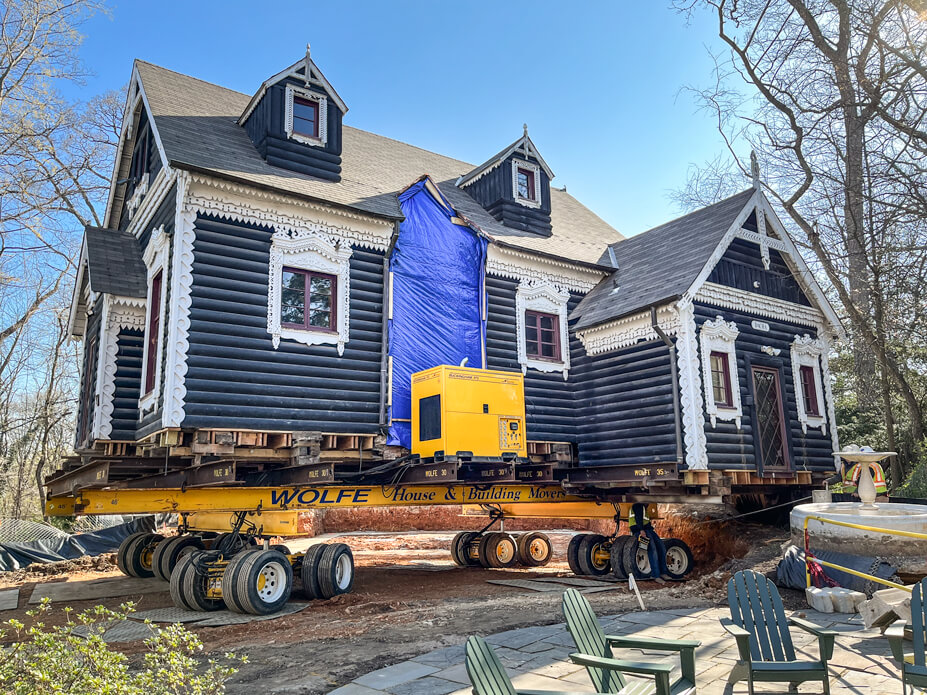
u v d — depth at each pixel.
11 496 30.61
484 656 4.37
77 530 22.58
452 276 13.91
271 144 12.89
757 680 5.26
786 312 15.59
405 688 6.22
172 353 10.20
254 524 12.16
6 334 26.53
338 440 11.78
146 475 11.66
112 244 13.63
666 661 7.01
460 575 15.41
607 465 14.23
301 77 13.39
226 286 10.95
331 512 29.66
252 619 10.01
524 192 17.28
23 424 30.20
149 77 14.48
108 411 12.73
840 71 17.78
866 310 19.05
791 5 18.50
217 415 10.40
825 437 15.80
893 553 9.98
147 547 15.66
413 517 31.05
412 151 19.42
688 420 12.80
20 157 25.02
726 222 14.73
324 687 6.42
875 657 6.76
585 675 6.52
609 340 14.55
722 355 14.01
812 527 11.00
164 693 4.18
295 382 11.31
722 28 19.69
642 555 14.32
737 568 12.03
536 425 14.41
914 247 16.08
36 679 3.80
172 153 11.02
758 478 13.95
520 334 14.70
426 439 11.80
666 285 13.82
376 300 12.70
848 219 19.28
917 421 18.25
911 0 16.39
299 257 11.81
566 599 5.36
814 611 9.20
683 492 13.49
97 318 14.25
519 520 31.12
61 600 12.49
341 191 12.98
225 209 11.16
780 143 21.06
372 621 9.40
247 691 6.38
